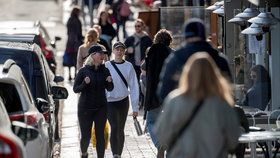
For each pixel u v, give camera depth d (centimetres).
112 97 2309
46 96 2123
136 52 3400
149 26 3800
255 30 2398
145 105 2102
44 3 8381
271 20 2370
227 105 1379
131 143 2691
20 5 8269
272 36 2630
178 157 1388
